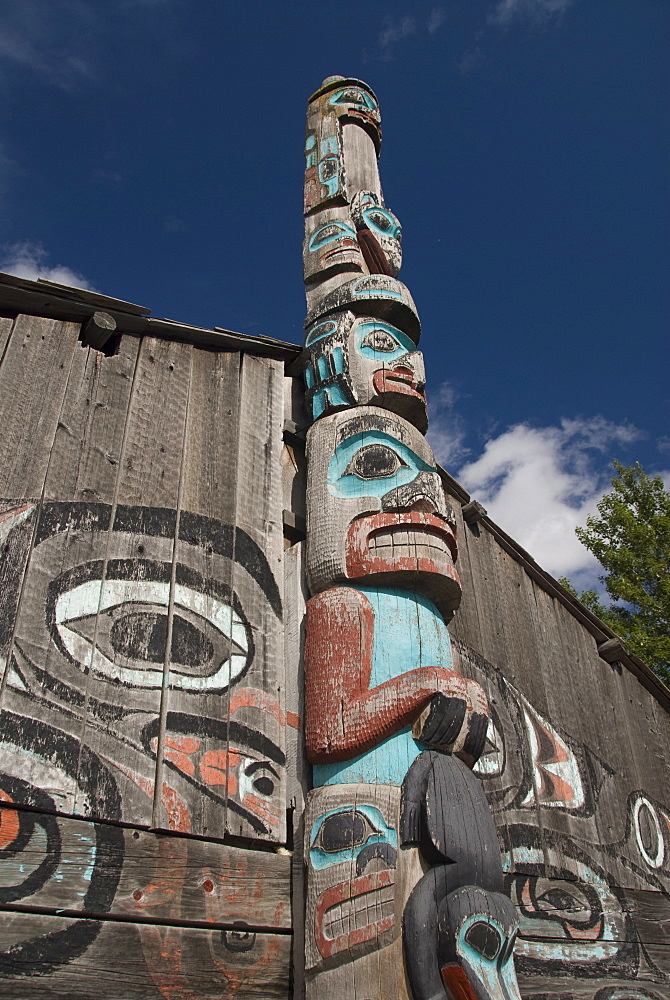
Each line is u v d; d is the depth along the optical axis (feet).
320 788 10.38
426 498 12.59
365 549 12.03
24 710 8.85
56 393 11.71
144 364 13.09
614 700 21.16
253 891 9.38
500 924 8.84
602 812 18.02
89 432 11.62
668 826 20.02
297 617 12.20
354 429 13.61
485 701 10.84
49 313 12.64
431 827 9.27
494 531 20.42
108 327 12.66
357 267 17.79
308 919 9.48
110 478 11.35
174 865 8.96
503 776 15.78
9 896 7.86
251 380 14.43
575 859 16.30
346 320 15.35
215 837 9.43
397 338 15.61
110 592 10.31
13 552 9.82
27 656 9.20
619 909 16.56
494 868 9.39
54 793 8.56
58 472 10.90
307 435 14.39
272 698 11.02
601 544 34.17
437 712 10.23
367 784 10.05
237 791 9.92
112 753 9.18
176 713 9.92
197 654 10.56
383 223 19.04
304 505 14.32
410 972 8.57
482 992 8.27
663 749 21.77
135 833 8.89
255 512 12.67
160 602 10.65
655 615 31.63
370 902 9.14
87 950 8.04
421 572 11.80
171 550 11.21
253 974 8.95
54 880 8.15
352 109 21.86
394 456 13.44
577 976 14.56
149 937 8.45
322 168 20.51
